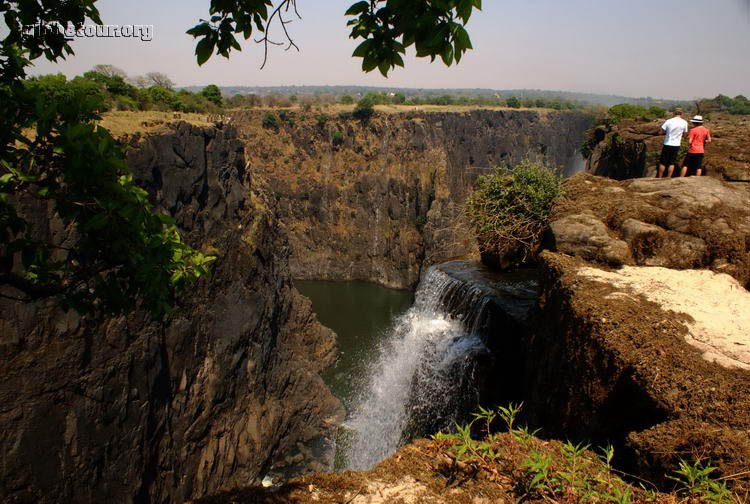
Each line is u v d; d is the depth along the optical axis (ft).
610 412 19.35
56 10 15.78
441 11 9.52
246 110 307.58
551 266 28.48
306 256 266.77
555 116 323.57
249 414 108.27
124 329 76.18
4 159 13.70
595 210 32.81
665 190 33.24
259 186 148.25
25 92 13.96
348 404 124.77
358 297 228.02
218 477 97.35
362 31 10.03
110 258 15.24
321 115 287.07
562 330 24.41
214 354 100.32
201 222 104.88
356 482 14.32
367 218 264.11
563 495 13.09
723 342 19.03
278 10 11.70
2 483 62.18
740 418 14.74
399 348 68.18
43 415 65.77
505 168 43.55
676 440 14.64
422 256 244.42
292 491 14.07
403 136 268.41
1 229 13.85
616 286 24.64
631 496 13.41
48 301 65.98
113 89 137.39
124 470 76.28
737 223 28.91
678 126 42.88
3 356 62.49
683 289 24.22
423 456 15.42
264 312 120.16
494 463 14.66
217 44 12.63
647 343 19.22
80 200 13.83
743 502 12.21
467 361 41.57
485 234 43.73
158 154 91.56
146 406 80.69
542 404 25.30
